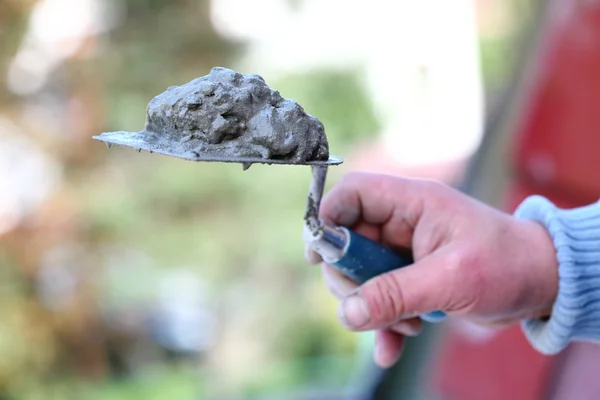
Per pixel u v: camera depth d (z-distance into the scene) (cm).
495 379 158
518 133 163
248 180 336
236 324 342
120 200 302
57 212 281
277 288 346
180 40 323
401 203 89
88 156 296
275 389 306
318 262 95
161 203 323
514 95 173
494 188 174
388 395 182
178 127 64
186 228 327
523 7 297
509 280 80
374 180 91
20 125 280
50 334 279
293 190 340
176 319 334
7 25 276
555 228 83
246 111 64
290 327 343
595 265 82
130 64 309
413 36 392
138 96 312
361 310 78
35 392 271
